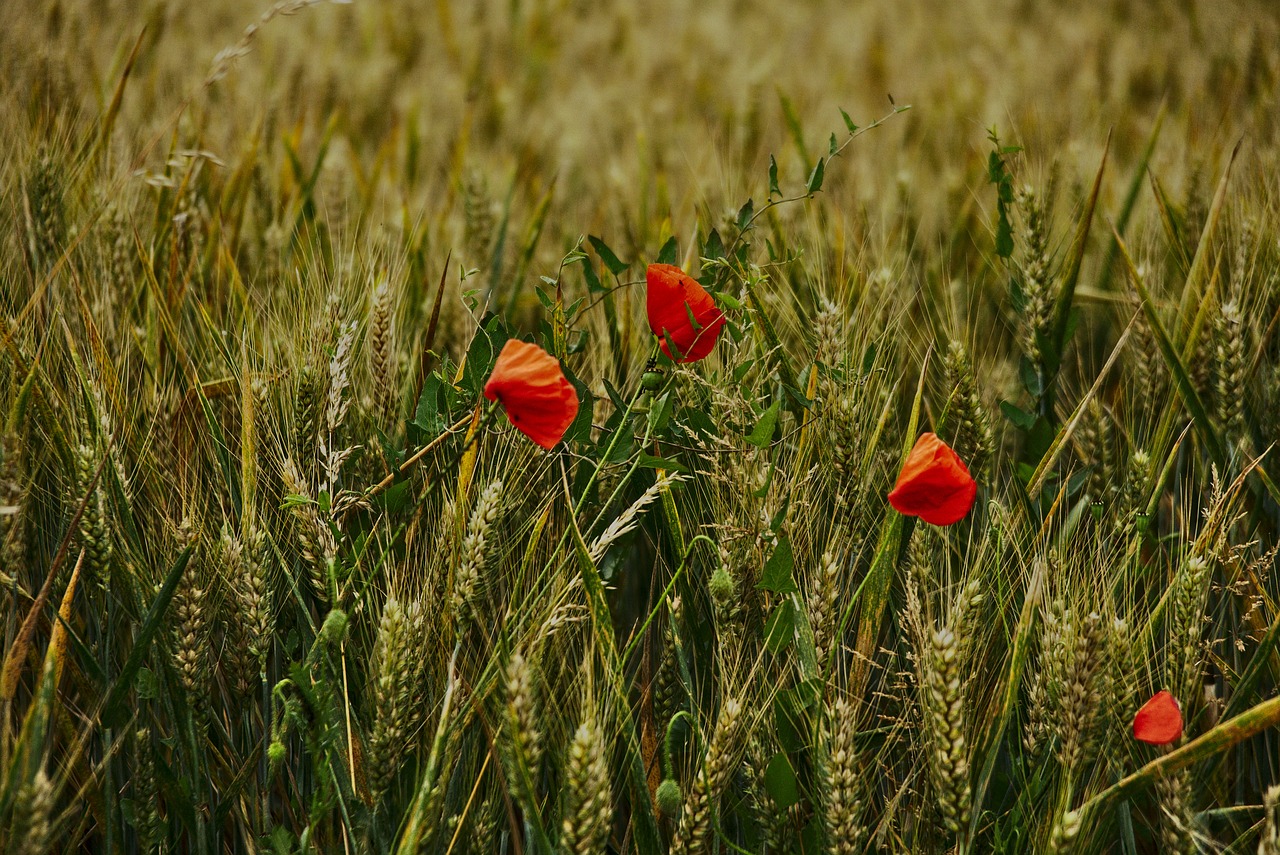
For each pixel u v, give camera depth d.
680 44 5.27
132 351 2.05
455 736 1.91
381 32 4.95
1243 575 2.00
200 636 1.93
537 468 1.99
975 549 2.02
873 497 2.02
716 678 1.97
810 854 1.93
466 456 1.94
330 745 1.89
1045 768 1.95
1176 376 2.04
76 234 2.12
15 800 1.84
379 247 2.16
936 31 5.48
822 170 1.98
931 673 1.89
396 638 1.89
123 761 1.96
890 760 2.00
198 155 2.20
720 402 1.95
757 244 2.18
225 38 4.34
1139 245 2.21
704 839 1.90
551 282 1.97
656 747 1.96
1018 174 2.19
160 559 1.96
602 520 1.99
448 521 1.94
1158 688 1.99
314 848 1.92
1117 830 1.99
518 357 1.87
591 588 1.90
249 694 1.95
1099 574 1.98
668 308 1.92
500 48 5.04
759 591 1.96
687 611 1.98
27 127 2.25
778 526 1.93
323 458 1.97
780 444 1.98
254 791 1.95
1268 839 1.88
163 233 2.19
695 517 2.01
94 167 2.22
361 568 1.96
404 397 2.04
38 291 2.00
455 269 2.20
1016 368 2.17
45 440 1.96
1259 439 2.07
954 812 1.89
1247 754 2.02
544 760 1.95
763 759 1.94
